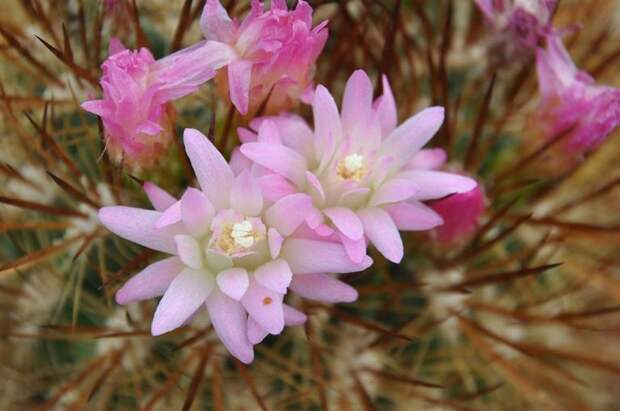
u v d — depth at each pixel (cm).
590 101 11
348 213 10
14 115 11
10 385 12
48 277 12
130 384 11
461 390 12
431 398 12
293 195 10
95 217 11
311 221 10
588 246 13
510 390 12
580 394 13
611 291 13
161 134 10
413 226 10
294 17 10
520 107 12
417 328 12
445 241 11
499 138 12
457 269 12
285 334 11
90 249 11
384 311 11
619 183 12
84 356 11
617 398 13
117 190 11
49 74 12
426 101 12
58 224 11
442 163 11
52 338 11
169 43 12
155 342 11
